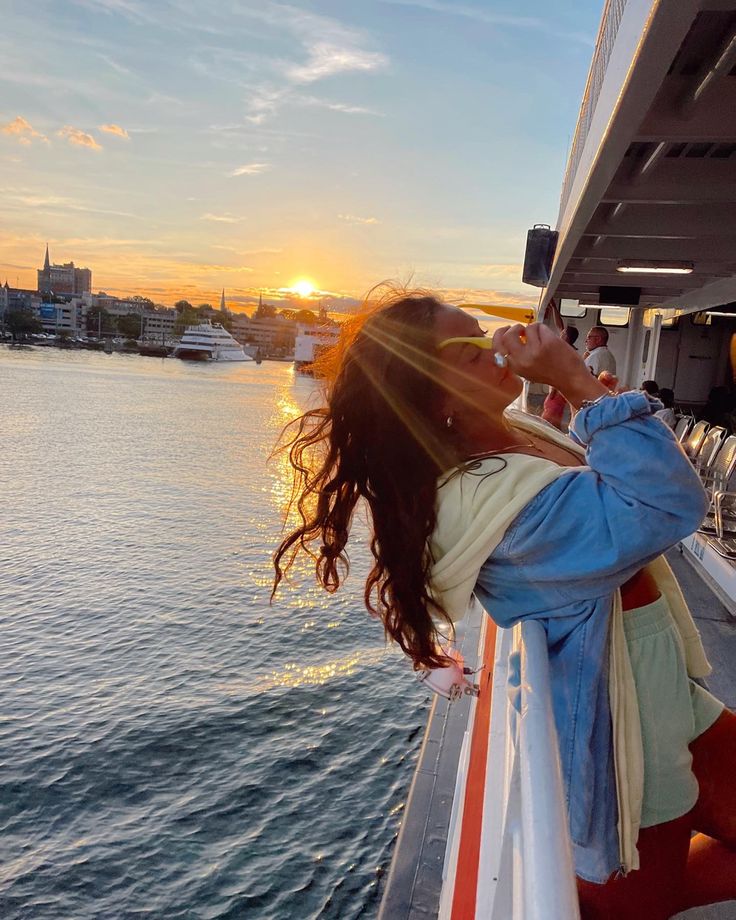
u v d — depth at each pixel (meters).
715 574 4.93
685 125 3.50
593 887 1.29
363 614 16.81
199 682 13.64
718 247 7.03
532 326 1.27
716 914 1.93
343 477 1.38
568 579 1.19
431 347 1.31
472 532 1.21
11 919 8.19
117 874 8.87
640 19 2.34
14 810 9.97
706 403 13.02
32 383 87.50
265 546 22.66
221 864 9.00
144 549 21.86
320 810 10.02
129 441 45.00
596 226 6.07
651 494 1.10
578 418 1.19
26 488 30.05
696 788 1.29
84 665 14.30
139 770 10.92
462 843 1.98
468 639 4.76
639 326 13.94
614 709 1.21
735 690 3.45
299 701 12.94
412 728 12.10
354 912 8.27
